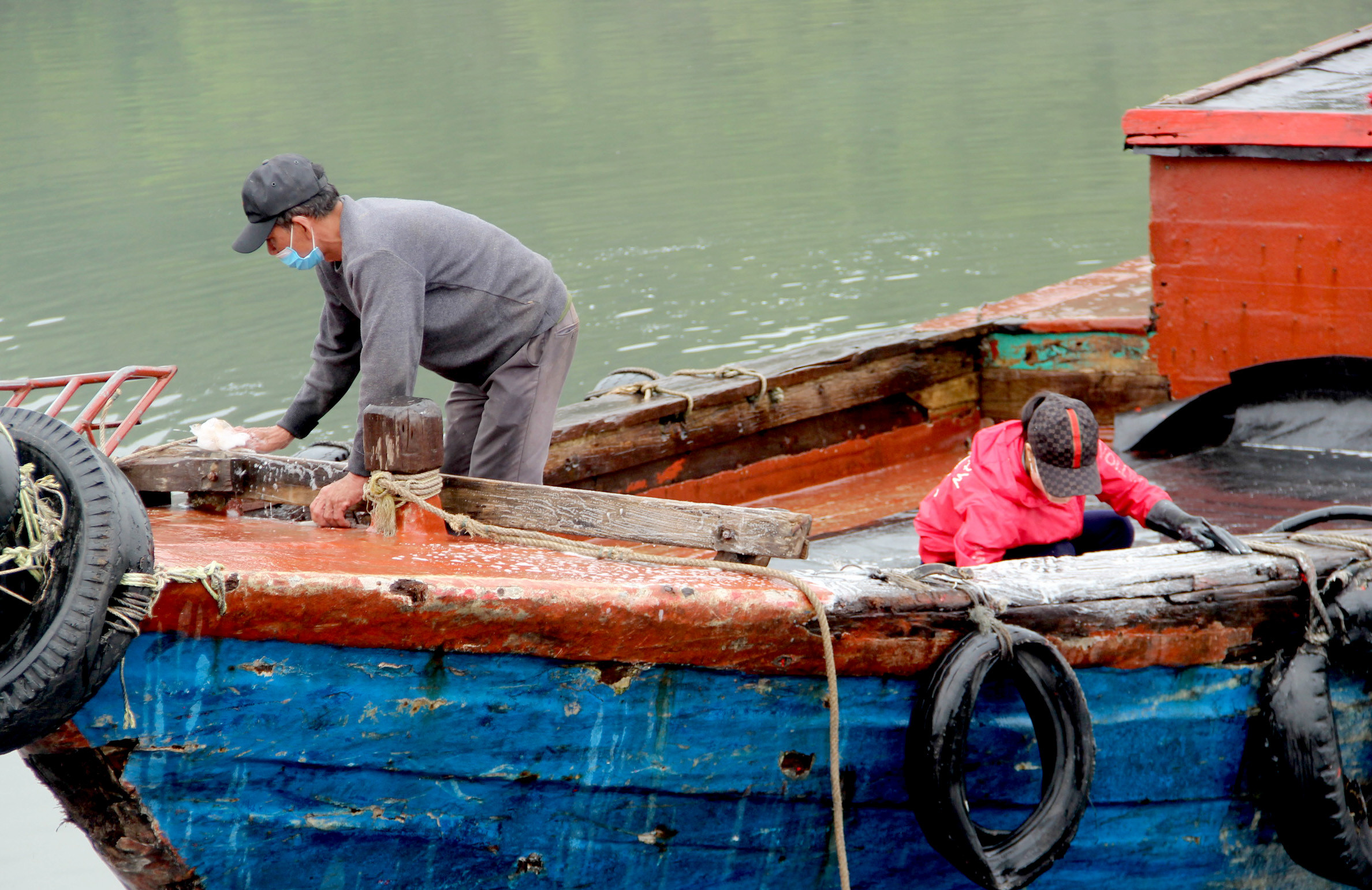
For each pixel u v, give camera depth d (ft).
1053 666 37.11
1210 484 56.44
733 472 67.10
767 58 270.67
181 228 155.43
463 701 34.96
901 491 68.80
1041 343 73.05
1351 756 43.29
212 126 218.59
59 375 109.09
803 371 67.82
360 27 332.19
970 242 140.46
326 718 34.27
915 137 191.93
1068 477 39.96
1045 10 307.99
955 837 36.52
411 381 40.68
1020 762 39.91
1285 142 60.29
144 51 299.99
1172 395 67.51
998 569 38.73
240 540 37.93
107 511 30.32
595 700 35.94
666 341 113.91
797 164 179.32
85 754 33.22
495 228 43.42
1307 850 40.73
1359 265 60.85
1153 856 42.60
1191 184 63.98
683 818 38.47
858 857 40.55
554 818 37.55
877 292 125.90
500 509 41.19
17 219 161.27
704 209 158.30
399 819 36.45
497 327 43.27
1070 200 155.02
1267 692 40.37
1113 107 203.10
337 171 182.70
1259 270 63.41
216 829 35.24
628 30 314.76
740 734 37.52
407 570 34.17
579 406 62.69
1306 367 58.90
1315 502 53.62
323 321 45.96
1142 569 39.06
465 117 221.46
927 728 36.19
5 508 28.91
